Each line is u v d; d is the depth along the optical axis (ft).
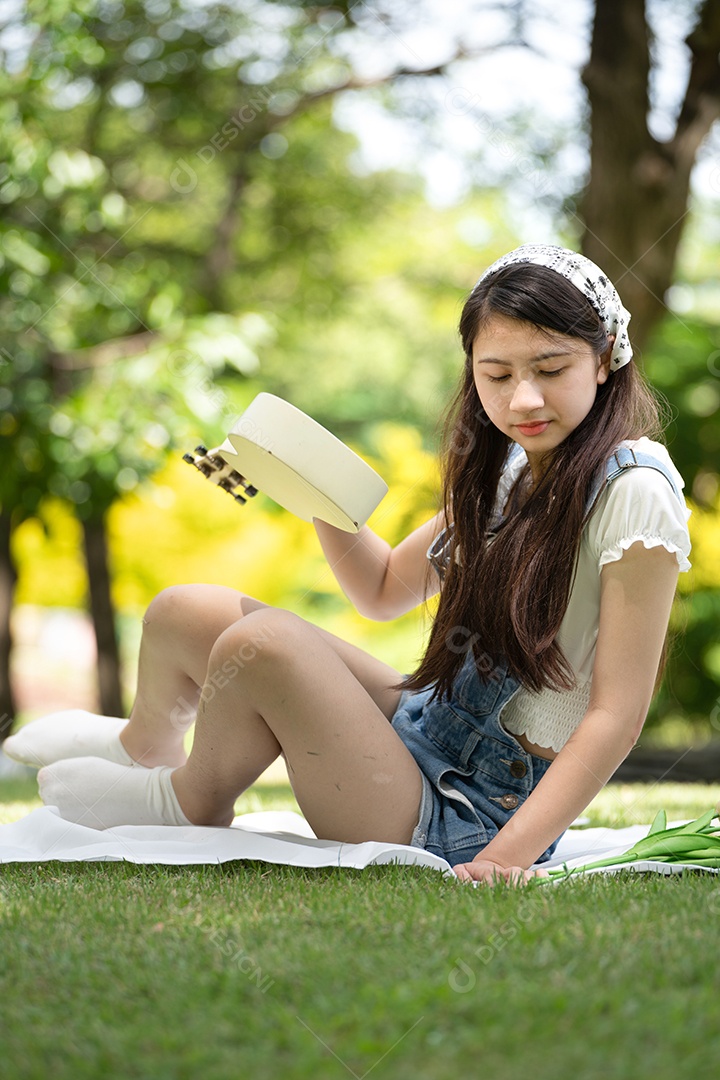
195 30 20.77
